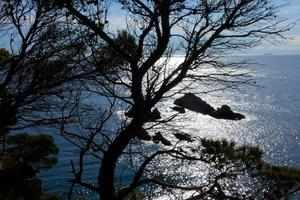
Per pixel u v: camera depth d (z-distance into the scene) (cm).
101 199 702
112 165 704
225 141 731
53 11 608
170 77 700
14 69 566
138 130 704
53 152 1027
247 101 13150
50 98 630
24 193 990
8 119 575
